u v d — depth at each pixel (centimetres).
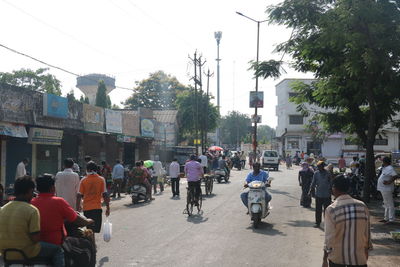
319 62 1468
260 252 840
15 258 468
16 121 1708
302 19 1306
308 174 1577
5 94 1650
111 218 1284
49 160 2053
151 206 1583
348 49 1277
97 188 845
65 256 552
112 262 755
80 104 2253
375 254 838
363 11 1120
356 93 1448
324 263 464
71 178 846
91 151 2486
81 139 2300
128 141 2839
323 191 1135
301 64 1544
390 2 1173
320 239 977
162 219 1255
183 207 1537
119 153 2888
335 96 1544
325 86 1510
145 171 1739
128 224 1167
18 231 467
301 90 1680
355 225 440
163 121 4659
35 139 1828
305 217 1320
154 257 793
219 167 2725
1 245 470
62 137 2098
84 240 595
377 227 1130
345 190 460
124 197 1980
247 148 8175
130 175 1722
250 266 733
